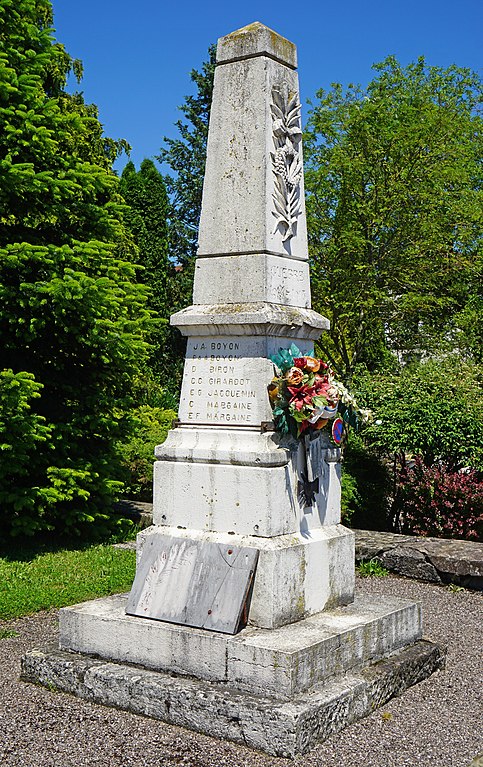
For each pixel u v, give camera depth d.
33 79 10.76
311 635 5.56
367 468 12.45
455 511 11.63
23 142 10.43
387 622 6.18
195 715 5.19
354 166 22.55
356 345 24.11
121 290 10.87
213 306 6.41
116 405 11.58
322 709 5.09
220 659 5.40
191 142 31.72
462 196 23.58
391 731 5.29
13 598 8.39
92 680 5.63
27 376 9.91
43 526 10.68
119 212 11.94
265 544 5.85
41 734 5.15
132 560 10.21
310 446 6.34
